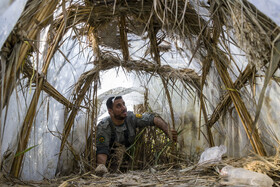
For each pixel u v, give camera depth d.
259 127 2.65
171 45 3.12
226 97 2.90
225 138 3.26
